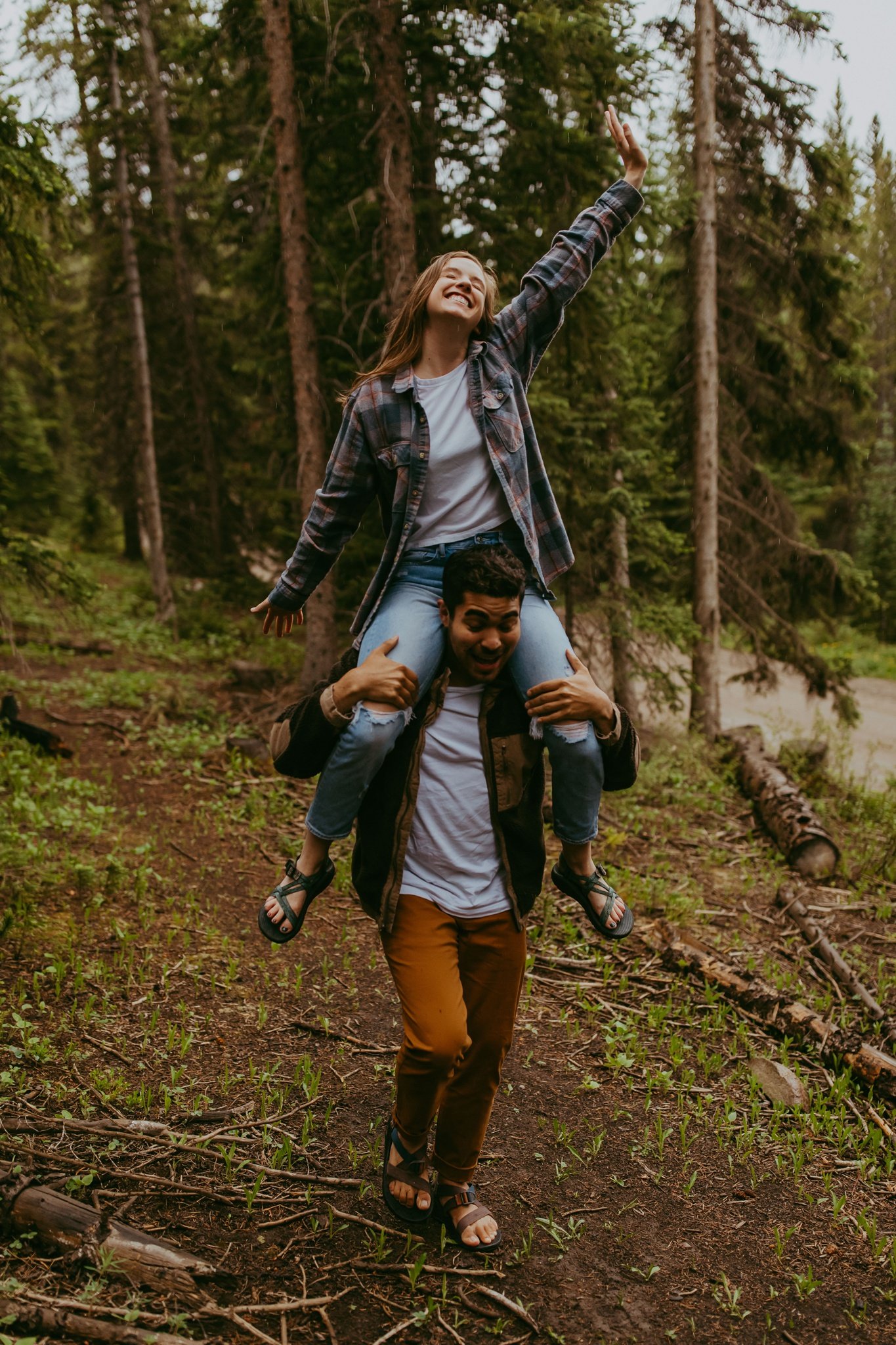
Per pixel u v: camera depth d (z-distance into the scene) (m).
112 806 7.05
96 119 15.70
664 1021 4.66
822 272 11.21
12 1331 2.43
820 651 21.70
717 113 11.15
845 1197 3.45
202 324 19.66
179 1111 3.55
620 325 10.00
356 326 10.45
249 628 16.48
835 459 11.92
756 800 8.66
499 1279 2.90
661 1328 2.76
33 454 24.25
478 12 8.45
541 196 9.38
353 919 5.64
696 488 11.38
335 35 8.64
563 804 2.77
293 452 12.61
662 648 11.05
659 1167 3.55
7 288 8.09
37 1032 3.98
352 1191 3.22
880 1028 4.67
